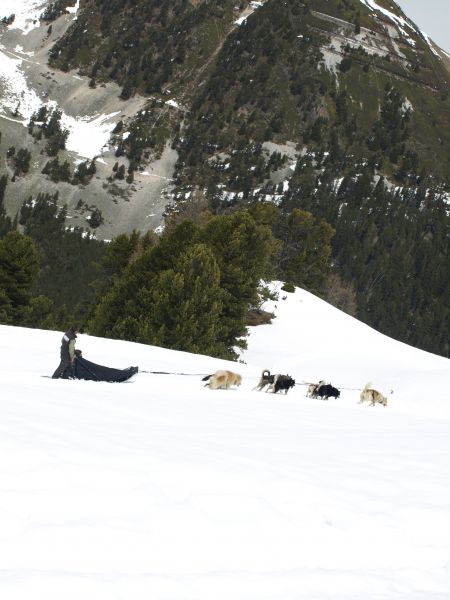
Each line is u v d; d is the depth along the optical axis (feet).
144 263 155.22
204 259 129.39
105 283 203.82
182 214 240.53
